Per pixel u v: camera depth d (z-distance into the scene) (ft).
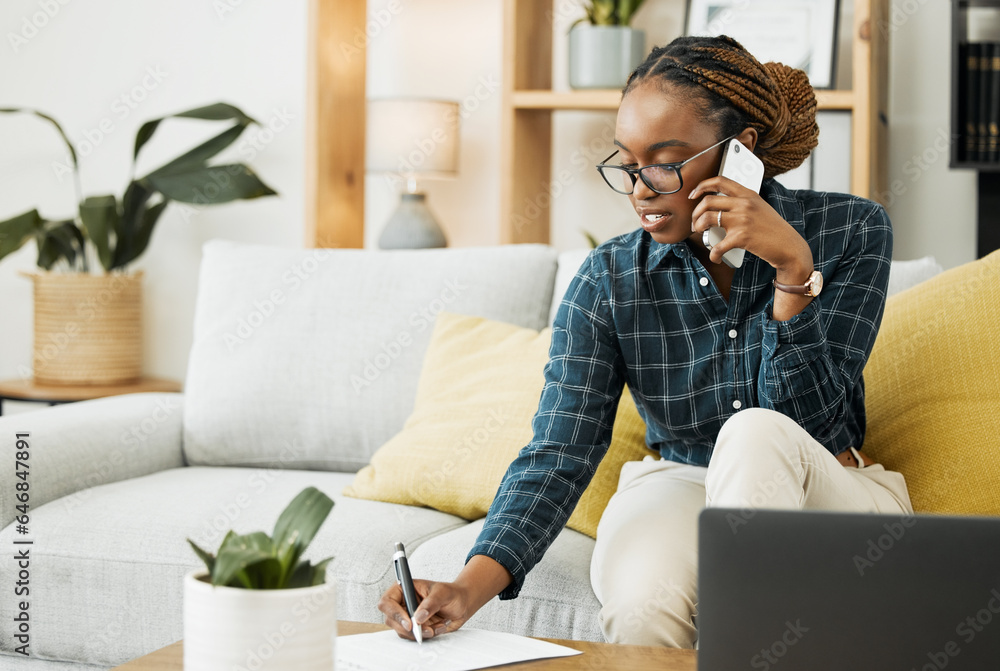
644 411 4.23
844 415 3.77
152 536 4.46
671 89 3.46
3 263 9.93
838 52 7.75
